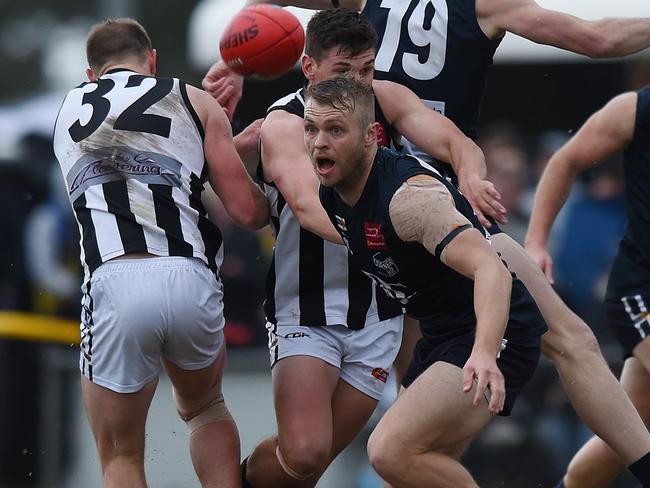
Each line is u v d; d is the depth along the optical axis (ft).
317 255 70.08
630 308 74.74
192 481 93.35
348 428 72.02
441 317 61.62
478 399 53.16
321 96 56.59
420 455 60.34
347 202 58.65
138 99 65.98
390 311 71.67
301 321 70.44
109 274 63.87
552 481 90.17
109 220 64.39
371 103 57.47
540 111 120.47
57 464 95.81
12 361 95.09
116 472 65.36
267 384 94.17
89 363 65.00
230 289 108.17
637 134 73.41
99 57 68.90
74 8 260.42
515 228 110.32
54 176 124.67
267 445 71.26
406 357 76.02
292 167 65.31
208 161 66.90
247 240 109.09
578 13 116.78
